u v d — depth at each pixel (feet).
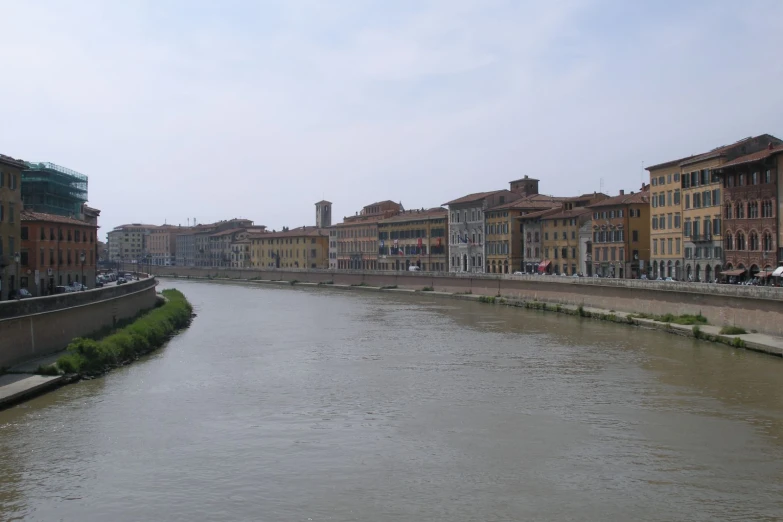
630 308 301.22
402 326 283.59
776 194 273.13
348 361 198.49
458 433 125.80
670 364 186.29
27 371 164.35
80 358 175.73
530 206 503.61
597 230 429.38
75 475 106.22
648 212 408.87
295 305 398.21
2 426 130.11
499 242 515.91
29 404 145.59
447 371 181.47
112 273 595.06
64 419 134.82
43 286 316.40
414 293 485.56
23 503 96.32
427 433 126.11
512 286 403.34
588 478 103.76
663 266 376.48
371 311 354.33
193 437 124.47
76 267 360.48
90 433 126.31
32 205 380.99
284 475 106.11
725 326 238.07
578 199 469.98
